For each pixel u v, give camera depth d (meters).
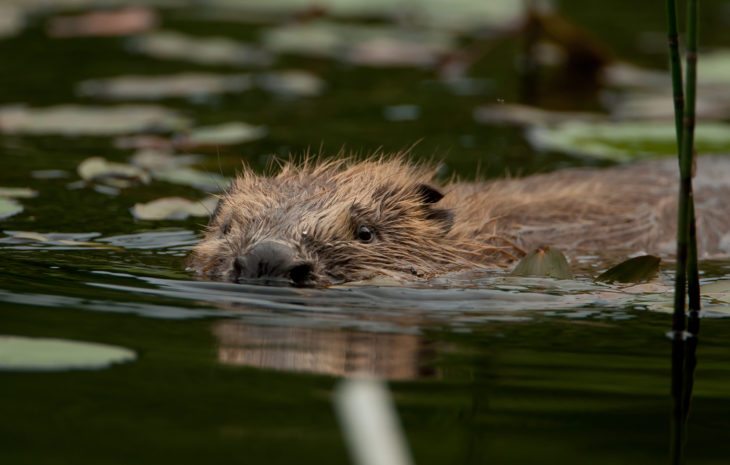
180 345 10.27
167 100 23.31
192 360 9.84
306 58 27.42
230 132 20.75
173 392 9.02
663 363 10.32
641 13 32.81
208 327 10.89
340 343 10.52
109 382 9.22
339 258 13.25
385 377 9.63
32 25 29.81
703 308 12.13
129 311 11.39
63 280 12.55
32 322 10.84
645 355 10.55
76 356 9.83
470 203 15.67
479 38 28.86
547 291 12.87
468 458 7.92
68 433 8.12
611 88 25.52
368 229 13.91
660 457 8.07
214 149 19.98
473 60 27.50
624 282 13.27
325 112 22.70
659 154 20.17
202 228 15.65
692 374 10.00
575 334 11.19
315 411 8.66
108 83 24.11
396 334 10.94
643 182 17.45
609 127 21.67
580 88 25.44
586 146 20.41
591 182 17.28
